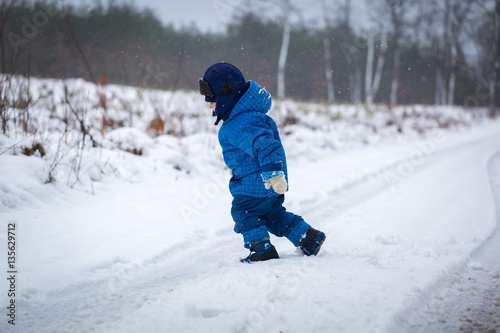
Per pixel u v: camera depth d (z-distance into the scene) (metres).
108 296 3.51
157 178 6.94
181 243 4.72
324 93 33.78
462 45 30.48
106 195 5.98
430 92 35.00
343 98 34.81
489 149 12.33
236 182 4.05
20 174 5.46
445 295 3.28
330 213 6.02
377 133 15.52
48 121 7.98
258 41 27.12
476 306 3.13
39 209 5.12
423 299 3.15
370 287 3.25
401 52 34.12
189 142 8.94
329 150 11.45
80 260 4.07
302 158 10.25
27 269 3.79
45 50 9.62
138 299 3.27
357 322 2.75
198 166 8.06
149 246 4.55
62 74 9.23
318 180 7.98
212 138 9.27
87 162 6.42
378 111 20.36
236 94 3.95
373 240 4.60
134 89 12.49
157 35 18.02
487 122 23.11
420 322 2.89
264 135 3.76
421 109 22.83
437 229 4.95
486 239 4.57
